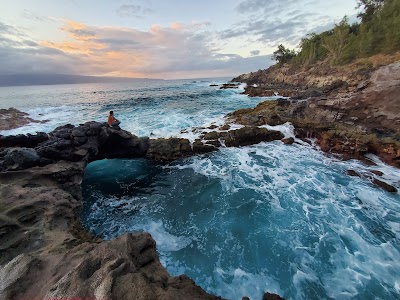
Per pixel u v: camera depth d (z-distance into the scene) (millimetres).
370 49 41812
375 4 49750
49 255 4234
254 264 5574
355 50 44938
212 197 8555
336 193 8367
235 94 41062
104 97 41625
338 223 6852
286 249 5961
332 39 50438
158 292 2869
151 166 11578
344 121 14406
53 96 47469
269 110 17703
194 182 9742
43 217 6117
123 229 7086
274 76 66312
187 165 11383
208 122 18453
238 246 6156
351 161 10789
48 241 5254
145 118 20641
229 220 7238
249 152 12430
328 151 11867
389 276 5066
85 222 7441
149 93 49062
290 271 5320
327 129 13086
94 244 4375
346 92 16203
